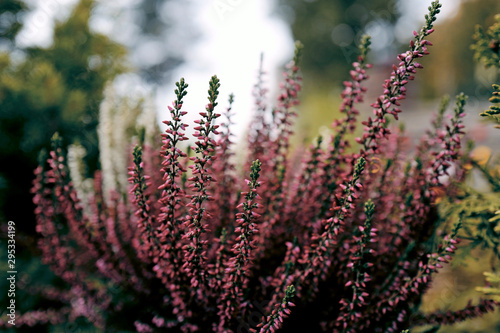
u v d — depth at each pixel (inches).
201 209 16.3
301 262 17.0
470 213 18.5
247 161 19.6
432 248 17.6
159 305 19.7
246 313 17.6
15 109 32.1
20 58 36.6
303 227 18.6
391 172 19.2
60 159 19.6
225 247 17.4
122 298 20.9
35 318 22.4
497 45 19.3
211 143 16.1
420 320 18.4
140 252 19.2
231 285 16.6
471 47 19.8
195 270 16.8
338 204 16.8
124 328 20.6
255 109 19.5
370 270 17.7
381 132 16.4
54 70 35.6
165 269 17.9
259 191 18.2
